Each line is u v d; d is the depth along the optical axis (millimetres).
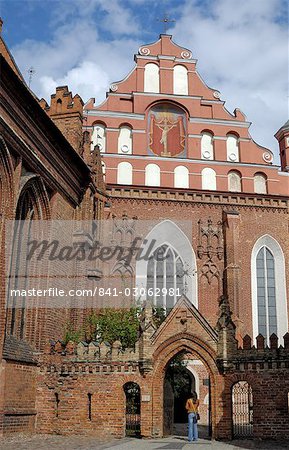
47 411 26125
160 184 45312
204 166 46406
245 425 31281
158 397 25516
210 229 43844
